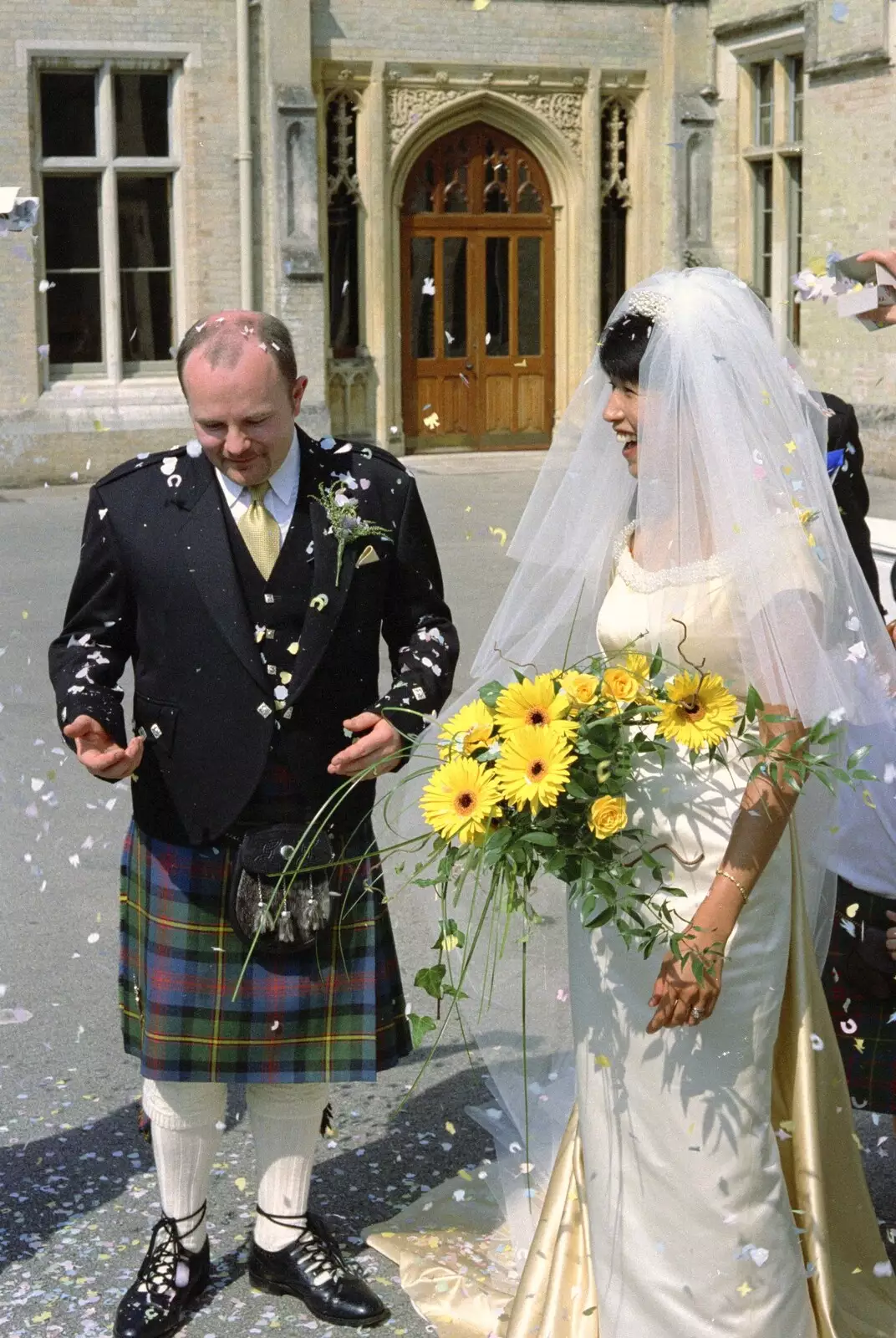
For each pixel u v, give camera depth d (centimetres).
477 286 1744
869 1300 287
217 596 293
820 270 297
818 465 268
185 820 298
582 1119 274
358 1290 308
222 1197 349
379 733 293
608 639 272
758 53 1703
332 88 1638
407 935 485
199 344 284
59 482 1575
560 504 289
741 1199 259
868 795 284
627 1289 267
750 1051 261
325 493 300
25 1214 342
